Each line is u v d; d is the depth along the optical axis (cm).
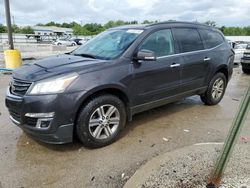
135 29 479
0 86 827
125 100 432
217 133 462
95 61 410
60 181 323
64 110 361
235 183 286
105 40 494
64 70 374
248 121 508
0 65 1355
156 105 488
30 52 2197
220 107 616
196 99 678
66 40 4138
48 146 409
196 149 357
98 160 370
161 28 489
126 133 459
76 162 365
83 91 369
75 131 388
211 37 595
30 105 359
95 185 315
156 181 291
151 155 383
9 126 484
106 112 405
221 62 599
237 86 876
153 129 478
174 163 324
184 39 526
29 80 369
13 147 406
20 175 335
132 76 426
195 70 541
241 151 351
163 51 482
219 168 263
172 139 437
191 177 297
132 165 356
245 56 1152
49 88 357
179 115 555
